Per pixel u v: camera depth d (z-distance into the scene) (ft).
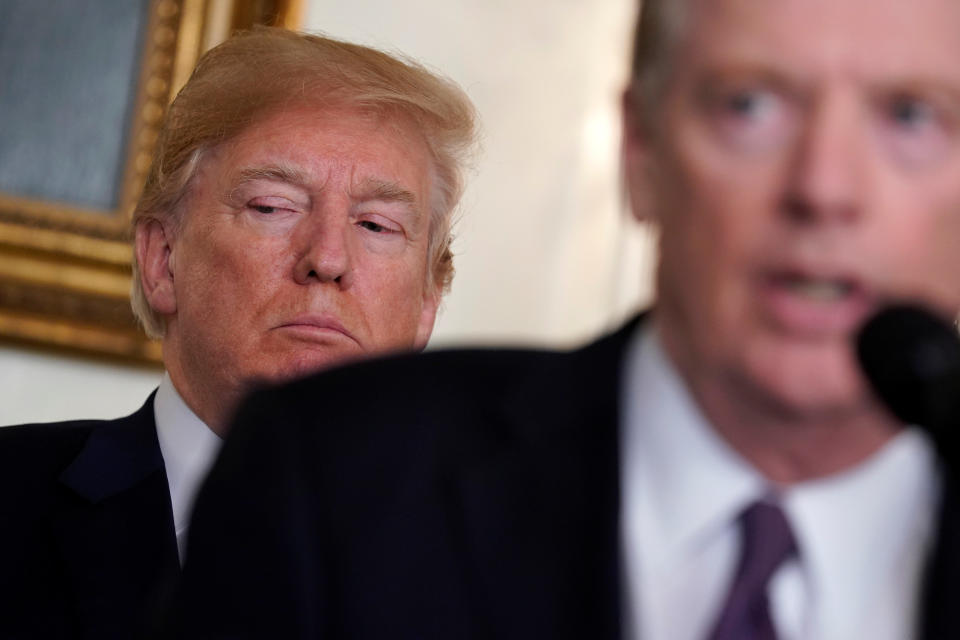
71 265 15.70
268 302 8.70
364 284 8.86
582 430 4.76
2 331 15.53
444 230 9.62
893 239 3.88
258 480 4.99
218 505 5.08
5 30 15.80
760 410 4.11
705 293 4.01
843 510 4.37
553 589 4.60
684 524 4.40
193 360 8.80
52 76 15.89
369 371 5.21
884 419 4.13
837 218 3.84
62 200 15.79
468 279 17.65
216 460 5.24
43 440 8.82
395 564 4.81
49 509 8.38
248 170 8.80
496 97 17.72
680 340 4.25
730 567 4.38
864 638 4.37
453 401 5.07
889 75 3.82
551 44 17.93
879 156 3.87
